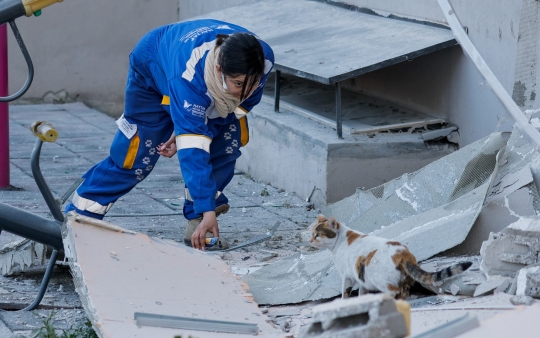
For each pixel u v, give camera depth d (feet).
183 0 47.39
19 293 17.57
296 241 22.04
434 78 26.27
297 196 27.32
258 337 13.51
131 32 47.96
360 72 23.67
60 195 27.25
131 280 14.64
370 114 27.58
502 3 22.09
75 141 37.37
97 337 14.28
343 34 28.12
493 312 13.05
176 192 28.32
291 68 25.43
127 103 19.58
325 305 10.01
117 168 20.08
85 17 47.01
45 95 47.29
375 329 9.19
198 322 13.47
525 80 20.57
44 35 46.52
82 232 15.48
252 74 16.24
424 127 25.96
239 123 20.34
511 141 18.58
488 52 22.99
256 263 19.48
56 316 16.10
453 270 13.88
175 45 18.10
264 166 29.63
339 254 15.52
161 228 23.52
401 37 25.84
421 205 20.10
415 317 13.58
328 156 24.89
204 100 17.19
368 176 25.29
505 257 14.88
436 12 25.85
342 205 21.98
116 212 25.23
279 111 29.81
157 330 13.05
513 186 17.38
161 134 19.85
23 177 30.01
